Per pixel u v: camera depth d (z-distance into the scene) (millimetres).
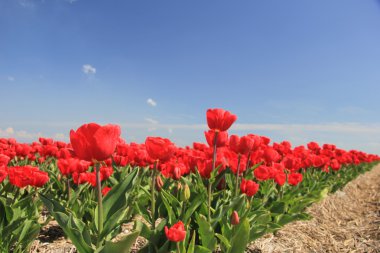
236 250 554
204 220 532
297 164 979
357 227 1159
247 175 804
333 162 1576
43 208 886
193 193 609
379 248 967
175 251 519
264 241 814
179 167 689
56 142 1262
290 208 912
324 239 959
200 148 1044
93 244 525
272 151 812
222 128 608
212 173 585
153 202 532
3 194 705
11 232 559
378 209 1514
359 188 2299
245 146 646
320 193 1056
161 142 497
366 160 2338
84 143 387
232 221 543
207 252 515
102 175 751
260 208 723
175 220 532
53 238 698
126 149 898
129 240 397
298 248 832
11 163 1109
